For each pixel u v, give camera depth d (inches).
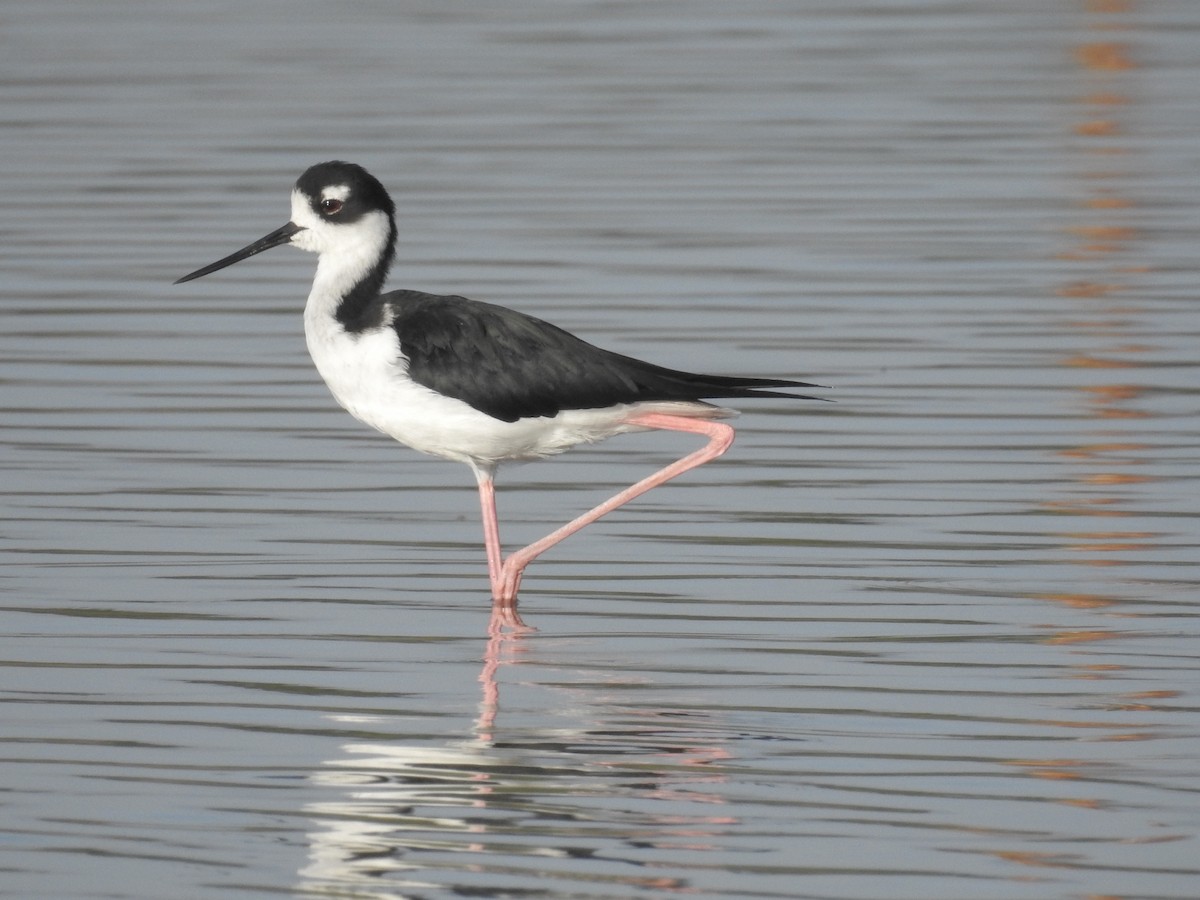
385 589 468.4
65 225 811.4
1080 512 510.6
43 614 447.8
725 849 331.6
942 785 355.9
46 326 691.4
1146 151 920.3
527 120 981.8
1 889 320.8
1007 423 582.6
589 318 684.1
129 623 443.2
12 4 1307.8
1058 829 337.7
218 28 1226.6
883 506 520.4
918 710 391.2
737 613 449.7
